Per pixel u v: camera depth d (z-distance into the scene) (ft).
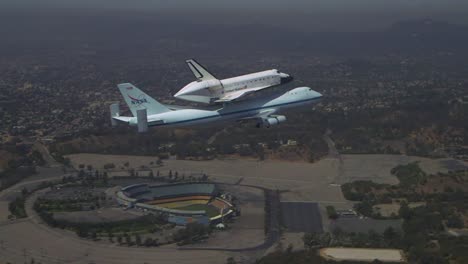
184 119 651.25
